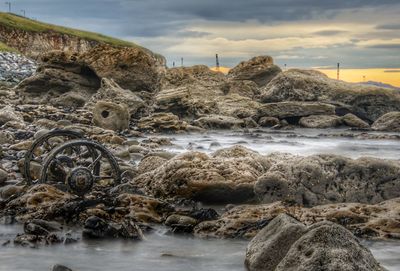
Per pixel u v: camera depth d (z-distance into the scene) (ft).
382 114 186.80
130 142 101.81
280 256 34.12
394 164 55.31
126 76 189.47
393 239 43.11
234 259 37.93
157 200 49.44
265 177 53.31
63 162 54.34
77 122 135.95
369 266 29.68
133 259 37.73
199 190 53.93
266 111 172.76
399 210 47.14
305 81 191.42
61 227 44.78
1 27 495.41
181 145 114.11
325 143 129.08
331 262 29.01
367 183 54.34
